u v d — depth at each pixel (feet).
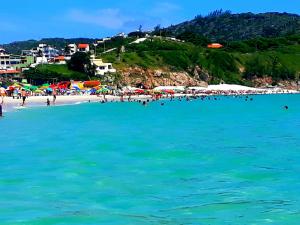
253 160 126.21
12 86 525.34
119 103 479.00
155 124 246.47
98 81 612.70
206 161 124.36
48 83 616.39
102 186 93.61
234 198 84.02
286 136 186.39
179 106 444.55
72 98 517.55
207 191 89.61
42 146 152.66
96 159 126.41
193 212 74.95
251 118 294.66
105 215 73.15
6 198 83.46
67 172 107.86
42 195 85.97
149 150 143.95
